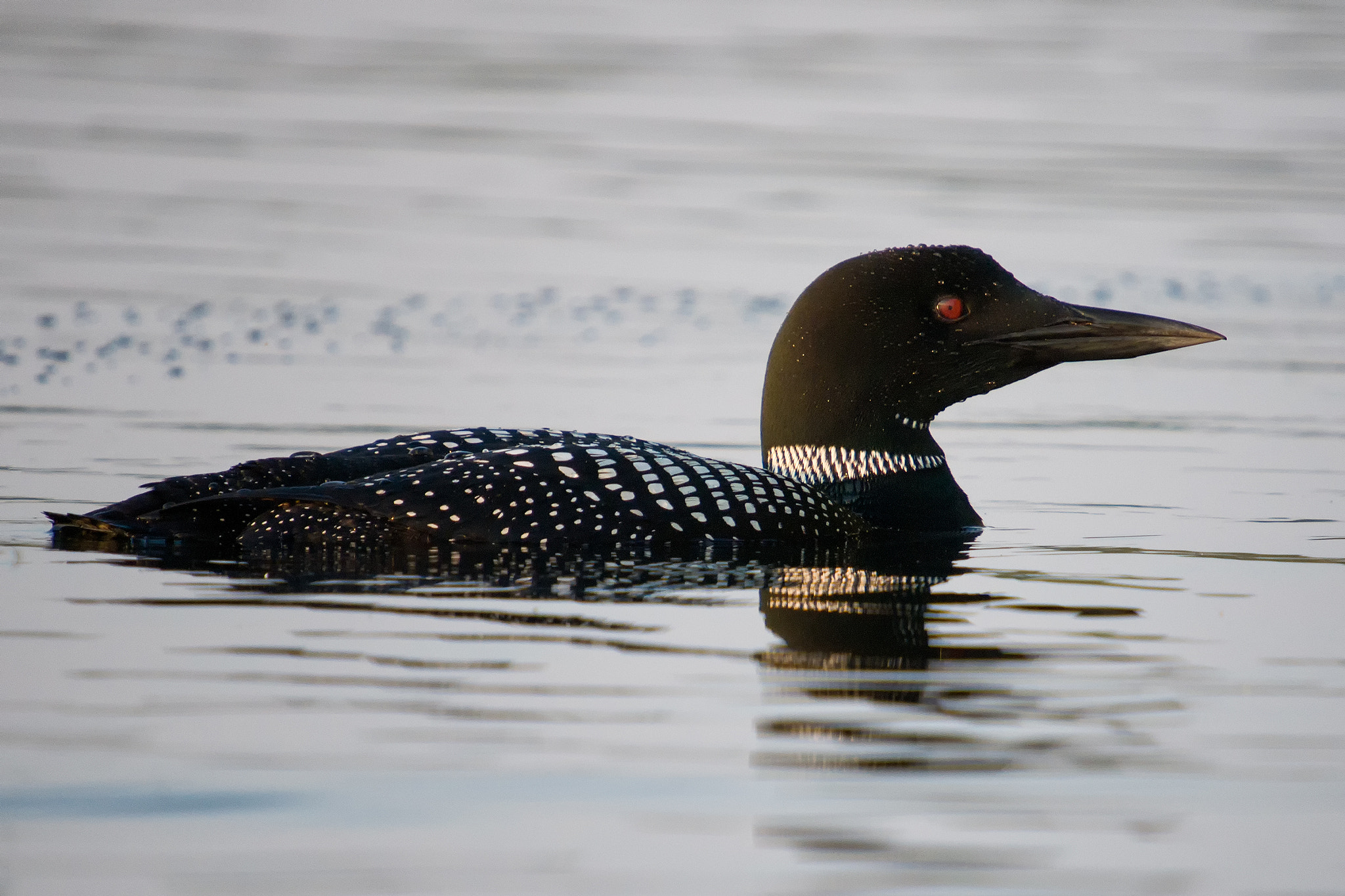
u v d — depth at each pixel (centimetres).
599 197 2262
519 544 877
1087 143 2630
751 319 1761
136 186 2230
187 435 1245
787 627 752
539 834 520
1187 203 2306
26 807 529
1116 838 532
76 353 1530
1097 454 1291
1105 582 868
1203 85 2984
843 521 981
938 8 3672
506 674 664
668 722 614
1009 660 704
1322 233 2189
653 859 509
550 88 2908
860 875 505
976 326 1056
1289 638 746
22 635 704
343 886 486
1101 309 1068
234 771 558
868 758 587
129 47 3053
